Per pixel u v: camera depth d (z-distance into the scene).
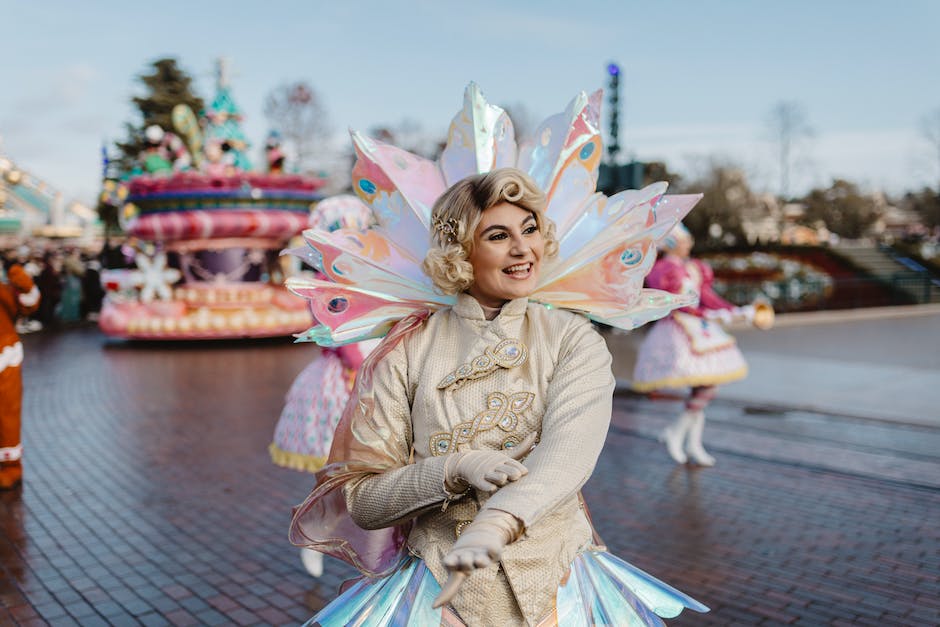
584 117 1.99
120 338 15.41
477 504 1.65
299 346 14.28
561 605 1.65
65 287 19.47
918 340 14.52
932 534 4.79
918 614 3.77
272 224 14.34
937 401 8.73
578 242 1.96
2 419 5.77
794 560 4.41
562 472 1.48
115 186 14.91
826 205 49.12
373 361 1.80
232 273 14.66
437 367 1.74
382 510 1.64
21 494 5.71
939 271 28.98
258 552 4.60
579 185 2.00
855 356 12.45
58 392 9.76
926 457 6.49
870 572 4.25
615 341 14.05
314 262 2.02
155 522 5.11
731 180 43.81
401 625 1.64
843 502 5.41
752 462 6.43
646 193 1.88
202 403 8.99
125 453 6.84
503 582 1.61
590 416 1.58
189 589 4.11
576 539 1.73
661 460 6.52
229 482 5.98
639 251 1.83
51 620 3.77
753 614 3.78
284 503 5.49
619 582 1.82
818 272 26.34
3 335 5.75
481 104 2.05
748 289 20.84
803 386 9.79
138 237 14.88
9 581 4.21
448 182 2.07
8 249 23.89
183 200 14.11
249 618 3.78
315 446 4.04
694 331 6.10
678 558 4.46
